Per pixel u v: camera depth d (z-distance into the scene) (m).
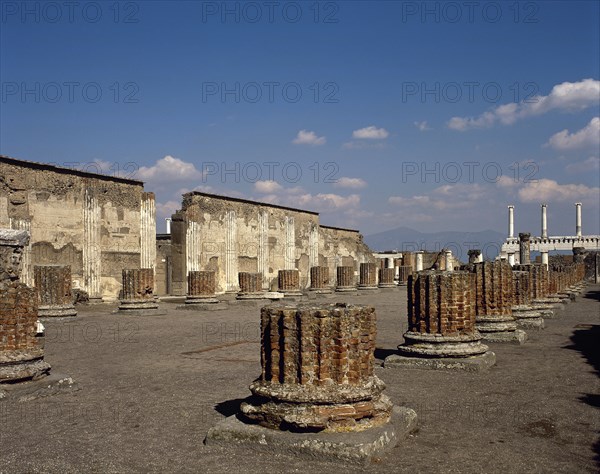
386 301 31.92
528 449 6.09
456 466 5.59
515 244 71.38
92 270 28.36
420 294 11.15
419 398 8.38
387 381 9.64
